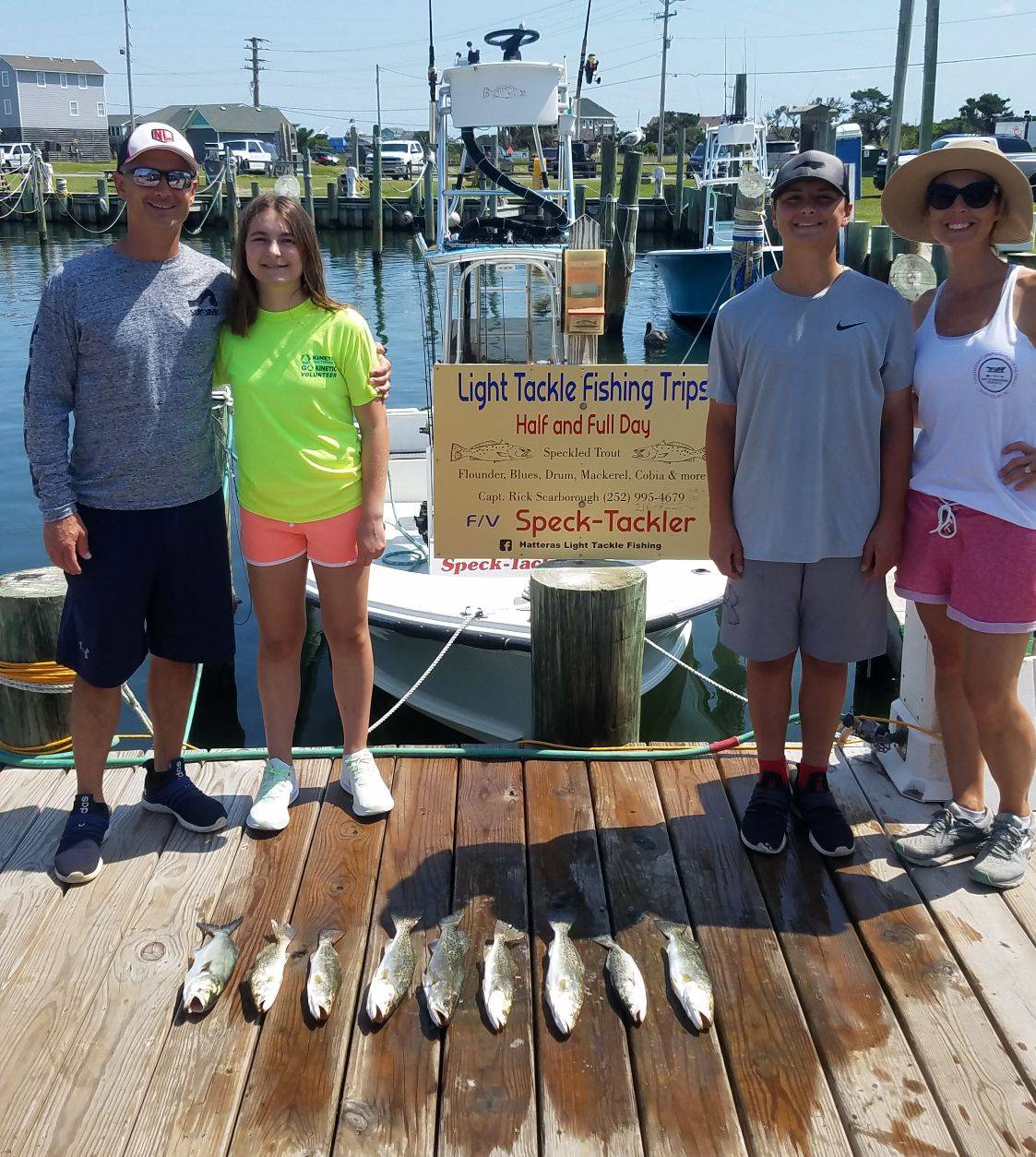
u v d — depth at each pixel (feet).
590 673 13.24
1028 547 9.21
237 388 10.28
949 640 10.12
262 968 8.92
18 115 217.97
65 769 12.39
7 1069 8.05
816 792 11.05
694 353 57.77
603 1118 7.70
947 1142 7.45
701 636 26.32
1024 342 9.09
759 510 9.89
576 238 19.76
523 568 19.08
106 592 10.02
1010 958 9.22
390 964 9.02
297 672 11.52
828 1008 8.72
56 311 9.41
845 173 9.12
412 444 27.96
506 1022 8.60
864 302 9.36
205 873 10.48
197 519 10.27
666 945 9.50
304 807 11.64
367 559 10.85
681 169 104.73
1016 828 10.19
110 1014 8.63
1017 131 115.24
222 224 110.73
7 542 30.71
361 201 113.50
